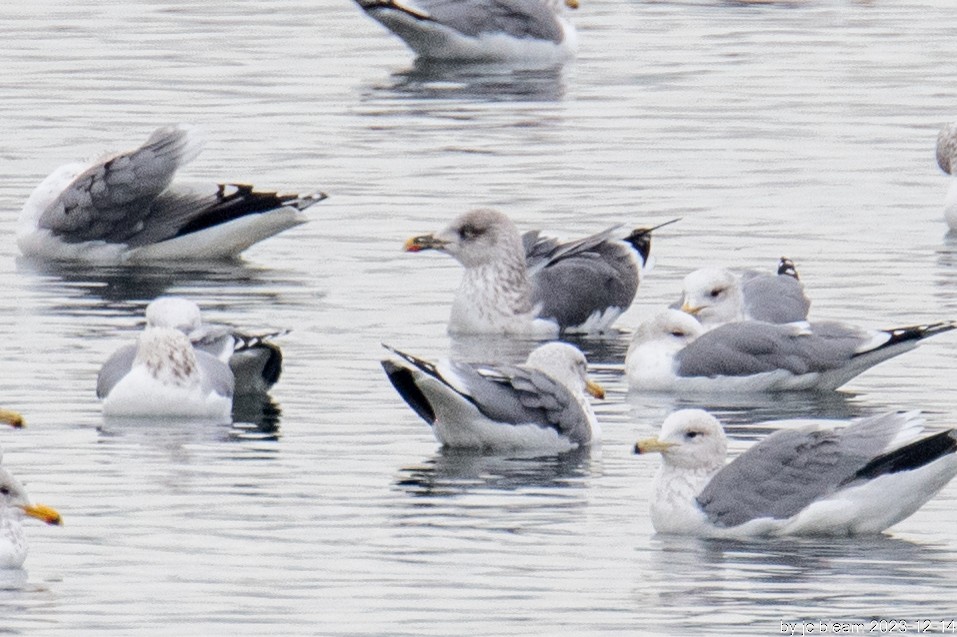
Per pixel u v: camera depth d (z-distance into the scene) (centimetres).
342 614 1290
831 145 2975
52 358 1950
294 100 3288
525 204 2608
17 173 2769
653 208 2594
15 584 1344
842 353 1920
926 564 1402
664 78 3497
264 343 1855
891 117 3172
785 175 2788
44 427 1728
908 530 1491
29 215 2466
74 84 3369
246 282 2309
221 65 3569
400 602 1312
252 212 2448
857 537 1474
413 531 1459
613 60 3688
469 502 1536
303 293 2253
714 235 2470
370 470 1617
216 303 2200
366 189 2698
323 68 3584
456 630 1263
